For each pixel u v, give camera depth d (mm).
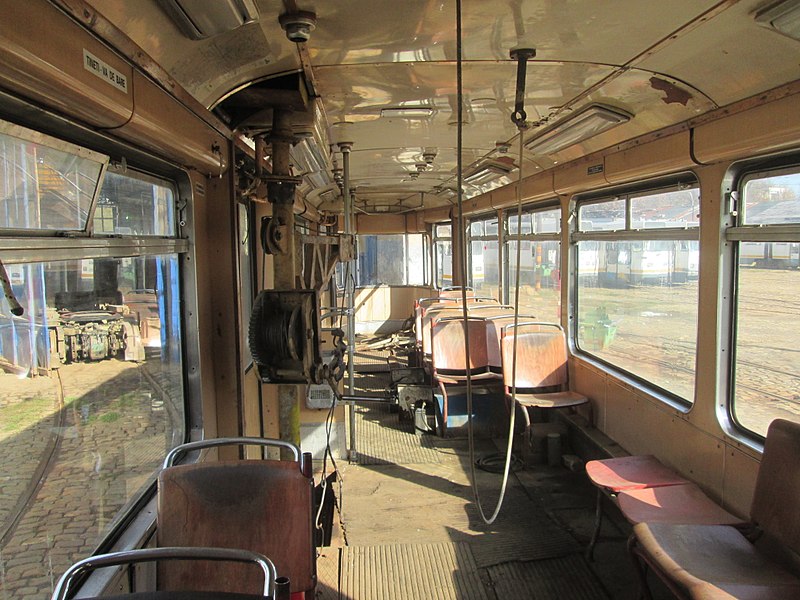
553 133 4672
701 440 3867
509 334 6121
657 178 4418
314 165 5781
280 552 2223
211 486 2252
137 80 1965
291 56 2773
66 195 1873
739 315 3602
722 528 3086
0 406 1564
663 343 4496
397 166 7102
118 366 2352
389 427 7285
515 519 4699
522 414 5988
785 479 2803
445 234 12352
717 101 3295
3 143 1538
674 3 2266
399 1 2191
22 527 1685
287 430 3277
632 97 3602
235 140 3428
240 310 3469
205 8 1918
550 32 2561
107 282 2240
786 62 2674
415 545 4277
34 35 1343
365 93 3527
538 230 7328
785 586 2568
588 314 5992
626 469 4031
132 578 2260
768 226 3277
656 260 4582
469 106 3916
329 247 3559
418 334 9375
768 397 3342
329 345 6855
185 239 3020
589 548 4059
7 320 1592
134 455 2506
